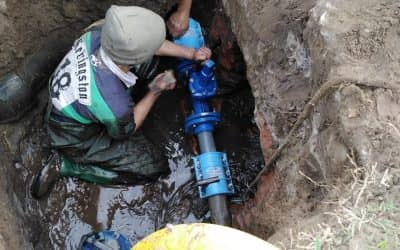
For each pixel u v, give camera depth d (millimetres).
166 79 2143
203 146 2148
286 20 1785
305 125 1703
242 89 2334
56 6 2152
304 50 1731
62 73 2021
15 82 2166
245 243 1252
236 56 2203
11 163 2182
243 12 1933
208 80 2174
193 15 2416
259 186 2051
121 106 1969
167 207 2283
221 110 2348
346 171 1482
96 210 2277
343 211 1406
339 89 1500
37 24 2156
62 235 2238
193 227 1315
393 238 1314
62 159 2238
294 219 1626
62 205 2268
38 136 2295
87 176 2260
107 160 2201
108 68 1938
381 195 1390
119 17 1801
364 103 1475
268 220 1815
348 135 1472
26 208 2186
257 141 2309
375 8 1570
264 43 1825
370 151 1438
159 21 1887
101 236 2148
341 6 1584
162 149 2355
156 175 2283
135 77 2041
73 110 2014
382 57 1519
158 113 2387
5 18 2043
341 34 1546
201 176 2074
